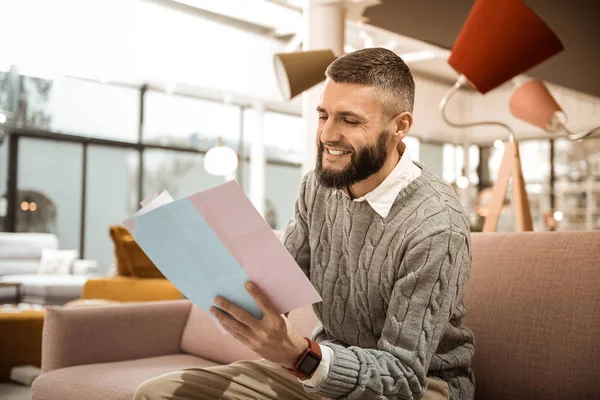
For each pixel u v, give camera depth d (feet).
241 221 3.33
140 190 33.60
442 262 4.17
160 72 28.09
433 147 43.57
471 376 4.83
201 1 23.11
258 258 3.46
